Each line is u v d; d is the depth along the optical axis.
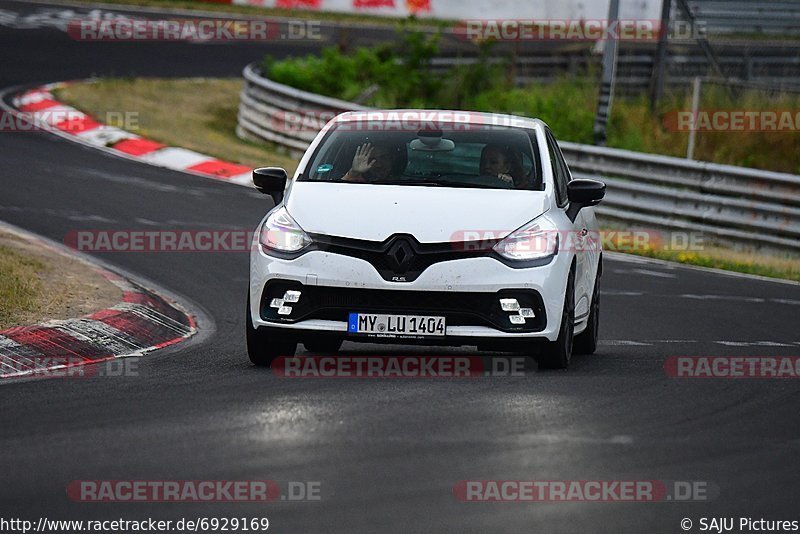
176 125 94.00
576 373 30.56
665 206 71.50
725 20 114.25
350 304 29.12
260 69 107.94
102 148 81.81
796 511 18.80
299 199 30.84
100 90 101.44
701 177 71.31
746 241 69.31
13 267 40.59
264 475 19.72
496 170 32.19
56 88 99.06
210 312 42.31
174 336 37.25
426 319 28.88
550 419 24.25
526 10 120.69
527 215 30.30
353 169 32.25
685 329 43.00
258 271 29.88
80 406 24.95
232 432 22.53
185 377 28.95
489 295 28.98
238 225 60.75
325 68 106.81
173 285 46.78
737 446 22.80
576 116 96.56
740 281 58.09
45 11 134.25
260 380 28.47
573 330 31.62
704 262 63.78
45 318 34.47
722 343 39.72
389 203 30.23
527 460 20.94
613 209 73.56
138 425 23.09
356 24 140.75
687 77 110.06
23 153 76.38
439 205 30.20
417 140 33.16
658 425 24.30
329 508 18.09
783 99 98.06
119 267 49.25
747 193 69.75
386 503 18.36
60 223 57.31
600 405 25.97
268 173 32.38
